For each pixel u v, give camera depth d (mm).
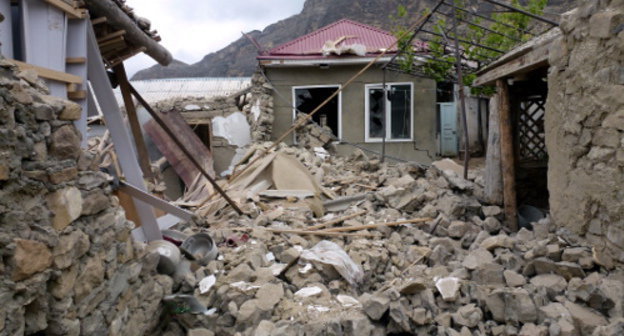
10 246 1870
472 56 9250
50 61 2939
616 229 3115
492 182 5992
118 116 3773
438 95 14406
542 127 6473
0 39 2605
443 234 5215
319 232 5039
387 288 3771
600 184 3275
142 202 3906
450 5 6176
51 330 2141
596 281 3096
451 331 2990
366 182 8016
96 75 3561
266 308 3250
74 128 2387
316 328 2980
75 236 2260
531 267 3547
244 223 5465
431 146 11008
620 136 3045
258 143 9914
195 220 5539
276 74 10969
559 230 3861
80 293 2291
